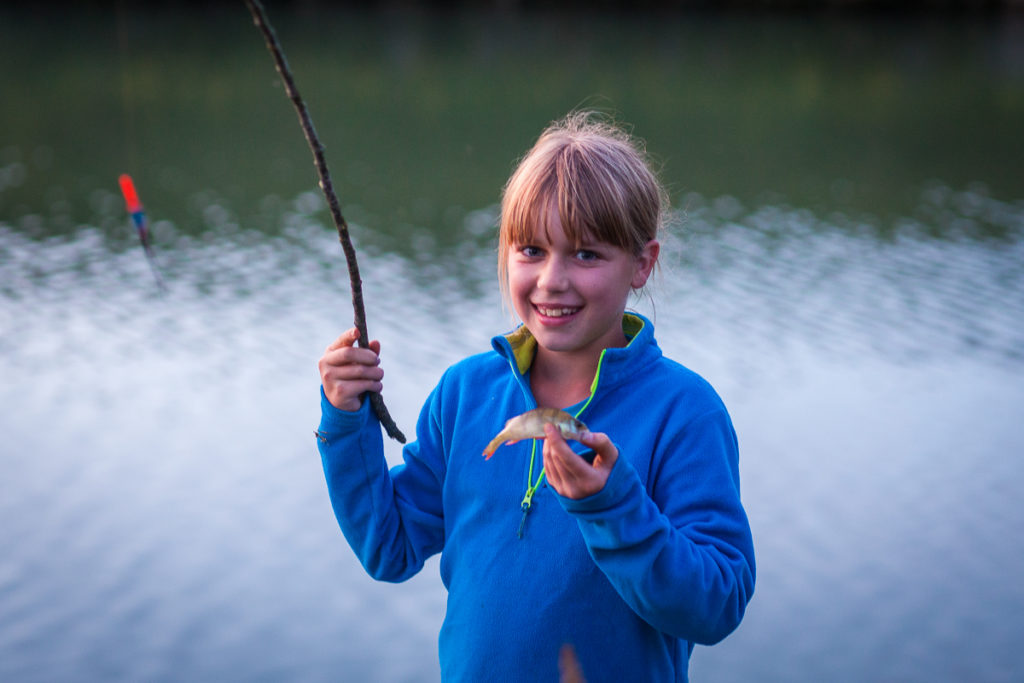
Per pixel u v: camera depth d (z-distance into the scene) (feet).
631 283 7.03
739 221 80.89
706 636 6.12
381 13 208.23
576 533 6.65
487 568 6.84
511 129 116.98
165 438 43.57
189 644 30.48
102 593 32.94
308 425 44.86
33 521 37.01
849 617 31.76
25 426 44.75
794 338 55.31
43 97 132.46
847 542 35.73
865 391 48.88
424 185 93.76
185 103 130.72
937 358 52.95
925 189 92.79
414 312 58.49
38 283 65.26
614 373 6.86
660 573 5.87
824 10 234.38
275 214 83.41
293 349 53.78
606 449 5.82
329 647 30.30
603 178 6.64
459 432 7.41
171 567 34.24
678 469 6.59
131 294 63.05
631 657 6.54
